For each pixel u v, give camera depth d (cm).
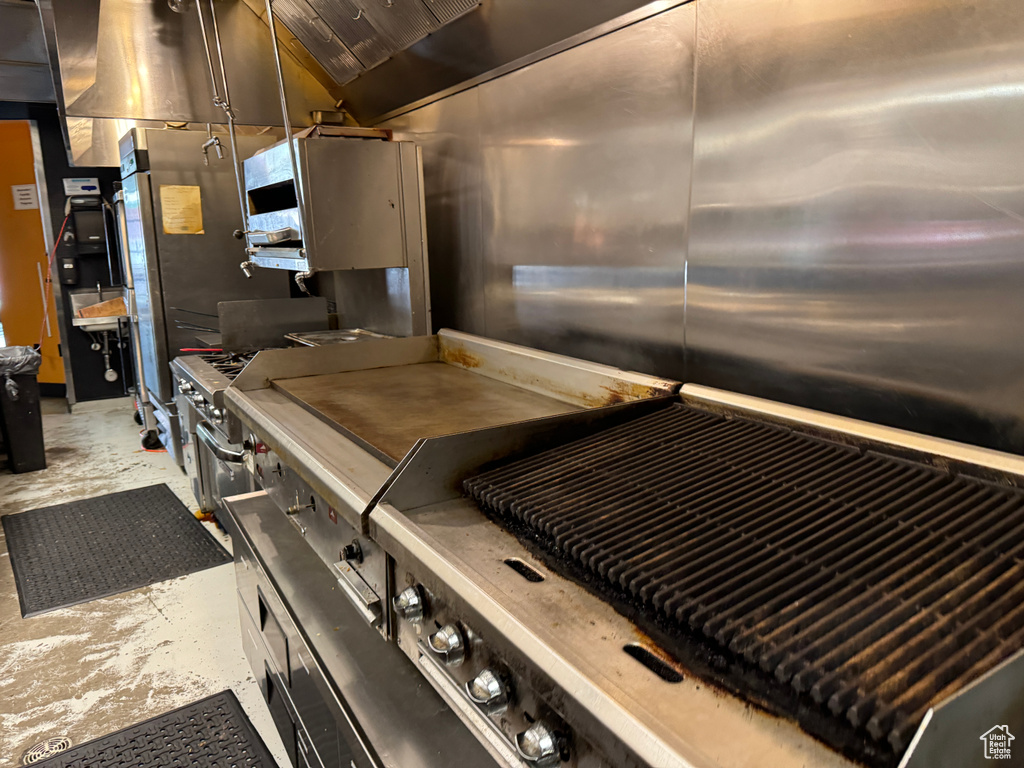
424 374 210
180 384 269
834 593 72
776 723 59
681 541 86
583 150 183
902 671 58
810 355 131
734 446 117
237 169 263
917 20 107
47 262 558
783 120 130
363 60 265
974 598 66
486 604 78
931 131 107
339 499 116
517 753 75
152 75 297
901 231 113
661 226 162
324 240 219
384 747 112
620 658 68
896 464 104
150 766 177
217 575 279
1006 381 102
